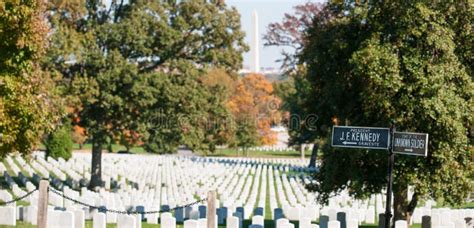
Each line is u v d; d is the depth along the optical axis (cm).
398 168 2634
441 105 2544
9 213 2705
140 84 4516
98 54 4462
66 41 4238
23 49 2378
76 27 4703
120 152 9244
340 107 2898
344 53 2848
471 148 2667
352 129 1836
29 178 4819
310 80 3012
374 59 2573
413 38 2673
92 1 4731
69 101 4375
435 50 2631
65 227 2584
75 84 4406
